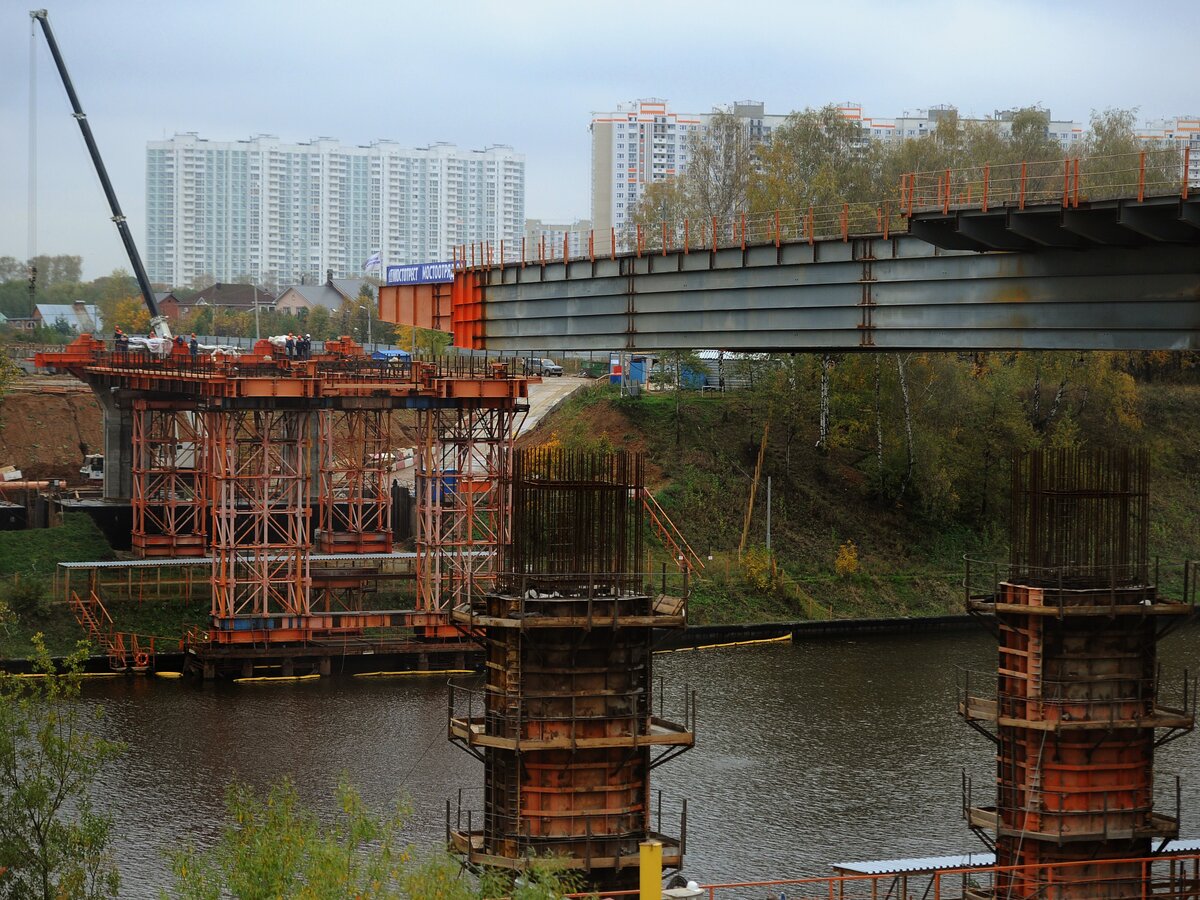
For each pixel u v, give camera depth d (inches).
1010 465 5718.5
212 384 4077.3
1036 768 2199.8
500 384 4207.7
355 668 4242.1
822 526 5511.8
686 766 3304.6
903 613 5206.7
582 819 2069.4
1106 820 2185.0
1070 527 2279.8
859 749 3449.8
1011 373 5900.6
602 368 7864.2
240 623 4148.6
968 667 4416.8
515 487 2133.4
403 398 4178.2
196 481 4874.5
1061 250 2495.1
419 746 3430.1
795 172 6043.3
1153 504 5925.2
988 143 6176.2
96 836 2181.3
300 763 3275.1
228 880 1850.4
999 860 2244.1
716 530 5393.7
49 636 4269.2
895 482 5639.8
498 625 2059.5
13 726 2428.6
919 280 2726.4
